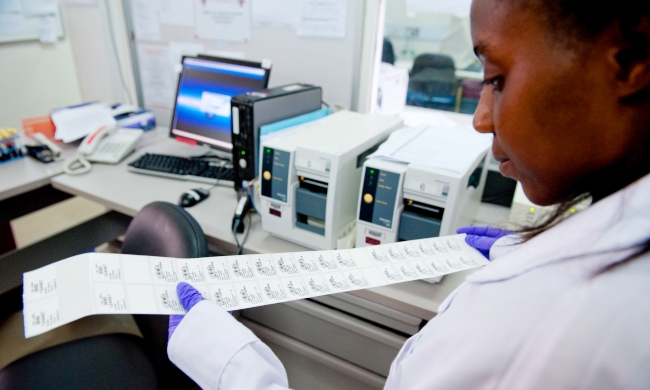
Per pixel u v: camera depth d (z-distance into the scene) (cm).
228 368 53
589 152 30
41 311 50
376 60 160
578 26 27
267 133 125
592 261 30
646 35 25
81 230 160
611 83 27
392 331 102
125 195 133
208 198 134
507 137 33
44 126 179
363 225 98
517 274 35
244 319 126
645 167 30
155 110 212
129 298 56
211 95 159
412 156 95
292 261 73
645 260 28
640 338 25
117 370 103
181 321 57
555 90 29
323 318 108
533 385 29
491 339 32
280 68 171
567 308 29
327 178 97
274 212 108
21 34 248
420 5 146
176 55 193
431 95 267
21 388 97
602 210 32
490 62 33
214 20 176
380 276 71
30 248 148
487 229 82
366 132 115
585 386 27
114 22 204
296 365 124
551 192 36
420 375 39
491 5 32
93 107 186
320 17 155
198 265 67
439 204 89
